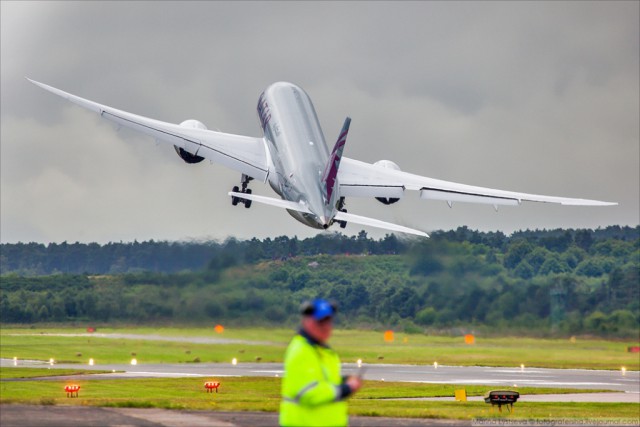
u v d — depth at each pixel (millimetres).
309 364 47500
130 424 81812
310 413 48031
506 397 116562
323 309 47781
